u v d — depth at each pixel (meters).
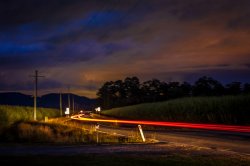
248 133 33.62
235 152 21.06
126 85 199.88
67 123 53.50
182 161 17.62
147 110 89.31
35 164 17.08
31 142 30.11
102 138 33.44
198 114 62.09
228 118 52.94
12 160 18.27
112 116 110.06
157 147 24.27
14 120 61.25
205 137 31.44
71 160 18.09
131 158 18.69
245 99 54.44
